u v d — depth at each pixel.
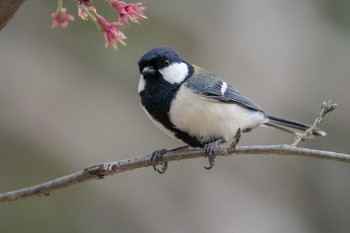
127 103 12.47
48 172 11.61
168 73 7.26
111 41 4.89
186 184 11.50
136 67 12.80
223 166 11.73
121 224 11.30
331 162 12.67
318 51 12.95
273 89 12.20
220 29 12.86
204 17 13.05
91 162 11.70
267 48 12.59
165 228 11.06
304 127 8.66
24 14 13.04
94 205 11.48
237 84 12.13
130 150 11.91
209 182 11.51
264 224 11.19
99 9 11.93
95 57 12.86
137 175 11.62
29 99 12.11
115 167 6.16
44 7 13.15
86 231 11.34
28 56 12.64
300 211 12.00
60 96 12.27
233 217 11.16
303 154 5.61
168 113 7.23
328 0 13.77
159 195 11.41
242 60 12.44
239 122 7.75
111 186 11.52
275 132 11.84
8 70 12.38
